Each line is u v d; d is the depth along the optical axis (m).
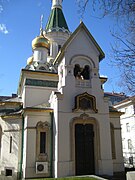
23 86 25.00
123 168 20.80
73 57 21.12
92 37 22.12
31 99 23.19
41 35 31.09
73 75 20.66
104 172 18.59
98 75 21.47
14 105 23.77
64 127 18.78
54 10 37.16
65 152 18.16
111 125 21.94
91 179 14.83
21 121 21.20
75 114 19.47
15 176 19.64
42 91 23.80
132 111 41.34
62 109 19.20
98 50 22.14
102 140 19.47
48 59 30.84
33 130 19.61
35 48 29.91
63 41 34.22
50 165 19.03
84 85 20.69
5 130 21.81
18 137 20.84
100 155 18.97
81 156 18.80
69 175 17.66
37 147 19.30
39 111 20.14
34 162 18.83
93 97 20.00
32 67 27.84
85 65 21.45
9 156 20.81
